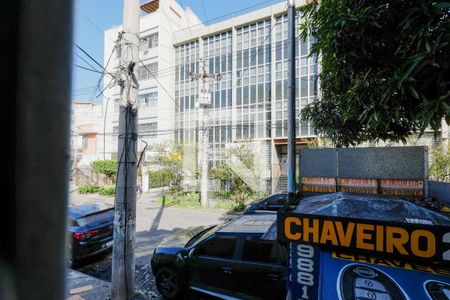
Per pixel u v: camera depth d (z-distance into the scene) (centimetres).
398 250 131
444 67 150
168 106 2120
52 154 99
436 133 182
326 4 235
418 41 165
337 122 558
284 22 1750
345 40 213
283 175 1638
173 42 2181
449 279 121
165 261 432
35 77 93
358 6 206
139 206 1309
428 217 162
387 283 131
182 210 1200
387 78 202
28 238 94
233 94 1903
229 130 1872
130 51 429
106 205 679
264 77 1812
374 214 165
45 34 95
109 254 646
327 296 140
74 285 462
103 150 2311
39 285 97
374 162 405
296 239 155
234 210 1184
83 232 564
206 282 393
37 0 93
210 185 1472
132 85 427
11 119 89
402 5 182
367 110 212
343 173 420
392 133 458
